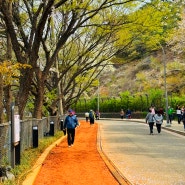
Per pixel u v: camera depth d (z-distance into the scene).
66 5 20.55
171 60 95.50
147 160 16.52
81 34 32.41
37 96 25.08
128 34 30.66
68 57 38.41
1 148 12.03
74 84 41.59
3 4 17.23
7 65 15.46
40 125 25.08
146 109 75.81
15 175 11.91
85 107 92.81
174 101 65.56
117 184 11.09
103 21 28.70
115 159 16.86
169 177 12.31
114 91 104.88
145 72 100.56
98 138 28.62
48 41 33.00
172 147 22.27
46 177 12.23
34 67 18.69
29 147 19.77
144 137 30.30
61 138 28.34
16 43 18.25
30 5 23.67
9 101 21.33
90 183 11.23
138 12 25.20
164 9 21.23
